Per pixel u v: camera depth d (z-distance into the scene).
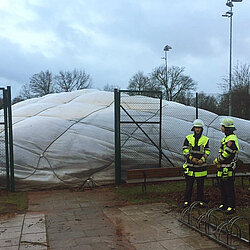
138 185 9.43
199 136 6.94
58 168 9.30
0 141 9.17
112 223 5.88
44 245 4.80
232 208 6.39
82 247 4.71
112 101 12.24
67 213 6.59
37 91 51.78
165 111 11.73
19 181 8.90
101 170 9.59
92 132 10.11
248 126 12.72
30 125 9.99
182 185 9.34
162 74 41.62
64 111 11.08
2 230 5.50
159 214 6.46
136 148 10.09
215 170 9.13
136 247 4.70
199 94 14.20
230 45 26.02
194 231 5.39
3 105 8.65
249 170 9.21
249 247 4.65
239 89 21.41
